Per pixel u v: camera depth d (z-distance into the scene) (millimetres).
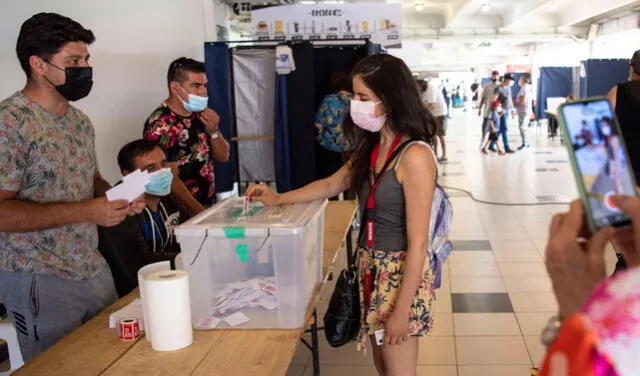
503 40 19547
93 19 3844
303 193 2273
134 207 1987
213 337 1812
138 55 4297
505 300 4234
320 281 2270
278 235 1794
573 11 16859
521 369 3281
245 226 1812
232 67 5270
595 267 606
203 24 5547
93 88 3859
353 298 2176
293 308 1844
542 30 18766
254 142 5367
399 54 17219
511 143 14305
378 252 2045
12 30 3516
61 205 1926
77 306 2139
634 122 2398
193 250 1822
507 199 7664
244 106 5336
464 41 20062
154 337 1728
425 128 1978
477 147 13805
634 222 580
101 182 2469
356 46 5551
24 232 1968
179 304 1716
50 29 1963
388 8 5465
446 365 3350
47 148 2004
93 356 1711
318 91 5602
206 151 3568
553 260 633
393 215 2008
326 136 5254
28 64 1995
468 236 5969
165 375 1585
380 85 1923
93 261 2223
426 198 1915
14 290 2043
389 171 1977
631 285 459
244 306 1895
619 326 442
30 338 2072
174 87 3340
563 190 8117
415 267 1921
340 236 3000
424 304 2021
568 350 468
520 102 13031
